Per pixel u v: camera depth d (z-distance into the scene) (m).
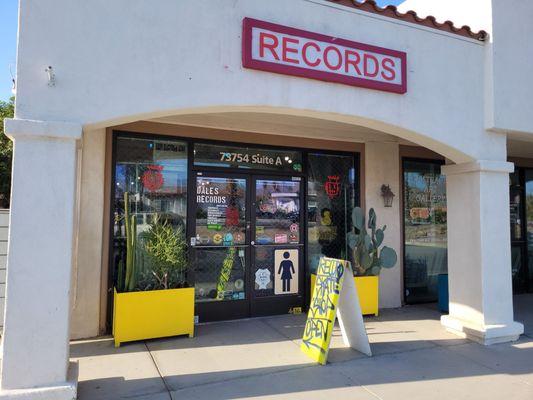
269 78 4.03
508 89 5.22
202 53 3.79
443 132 4.88
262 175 6.15
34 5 3.30
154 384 3.73
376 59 4.48
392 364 4.26
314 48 4.19
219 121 5.68
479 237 5.08
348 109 4.36
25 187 3.23
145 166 5.50
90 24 3.44
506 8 5.29
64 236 3.29
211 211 5.86
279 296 6.17
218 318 5.80
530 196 8.63
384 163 6.76
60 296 3.25
